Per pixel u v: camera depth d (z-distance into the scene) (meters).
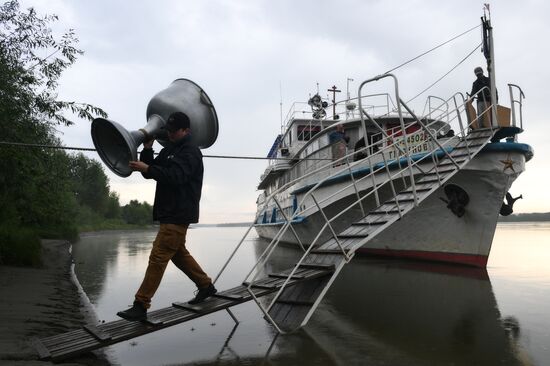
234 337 4.97
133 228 74.94
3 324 4.84
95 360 4.13
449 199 10.78
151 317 4.37
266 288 5.05
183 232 4.27
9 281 7.96
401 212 6.50
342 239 6.31
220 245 24.53
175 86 4.91
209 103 4.96
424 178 8.43
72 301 6.94
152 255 4.21
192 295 7.74
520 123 10.02
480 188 10.32
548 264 11.77
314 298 5.23
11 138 8.27
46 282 8.48
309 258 6.03
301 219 14.16
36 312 5.69
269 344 4.66
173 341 4.82
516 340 4.70
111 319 5.84
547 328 5.18
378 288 8.12
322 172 13.62
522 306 6.42
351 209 12.42
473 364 3.97
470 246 10.85
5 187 10.16
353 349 4.45
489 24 10.35
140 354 4.34
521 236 29.02
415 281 8.88
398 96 6.68
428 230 11.53
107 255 16.69
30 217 19.34
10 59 7.92
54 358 3.70
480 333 4.99
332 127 13.52
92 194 65.69
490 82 10.11
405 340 4.75
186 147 4.22
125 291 8.16
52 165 11.48
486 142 9.12
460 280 8.96
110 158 4.22
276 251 18.20
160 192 4.28
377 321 5.62
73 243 26.47
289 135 19.70
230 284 9.24
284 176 20.08
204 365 4.00
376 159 11.73
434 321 5.59
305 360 4.11
